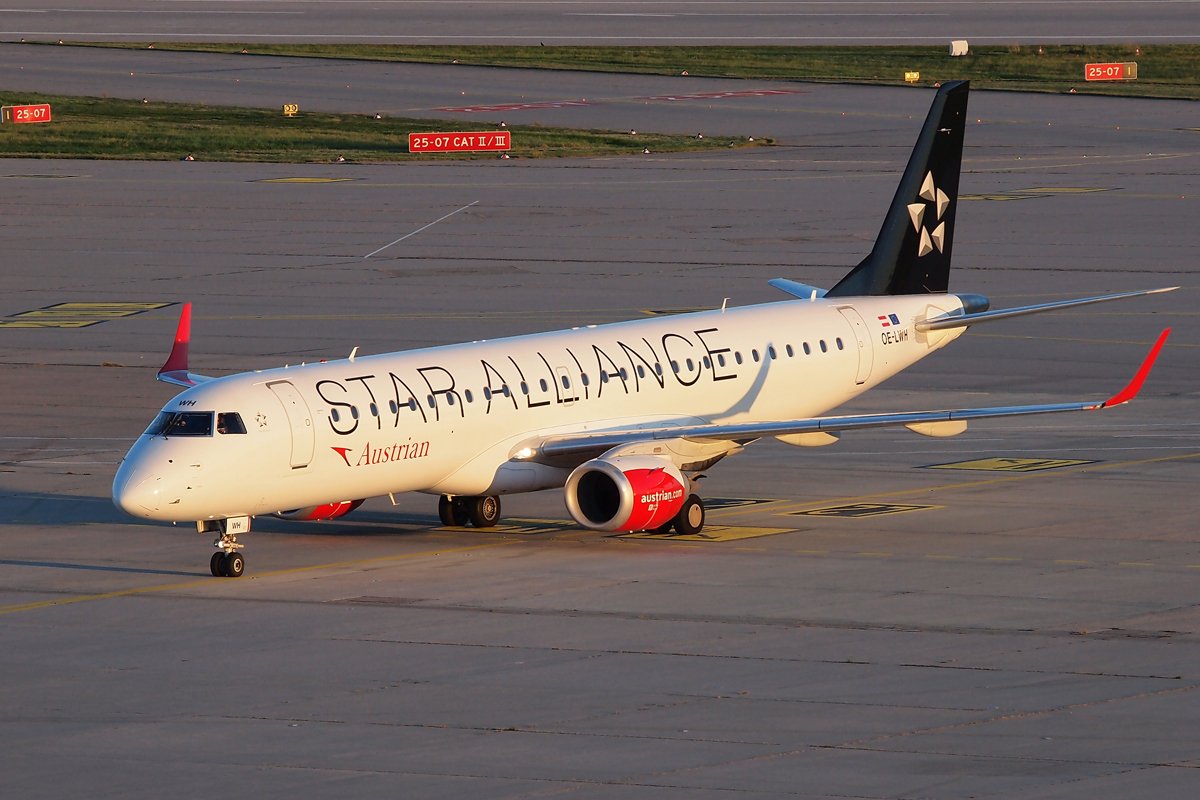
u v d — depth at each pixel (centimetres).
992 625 13250
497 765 10044
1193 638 12788
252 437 15062
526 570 15400
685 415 18175
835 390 19538
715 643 12794
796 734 10575
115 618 13762
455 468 16538
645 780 9750
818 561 15600
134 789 9706
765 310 19400
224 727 10862
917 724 10756
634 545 16450
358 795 9556
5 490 19075
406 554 16162
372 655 12550
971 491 18762
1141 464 19988
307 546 16550
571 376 17312
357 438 15662
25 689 11775
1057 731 10569
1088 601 13988
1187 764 9900
